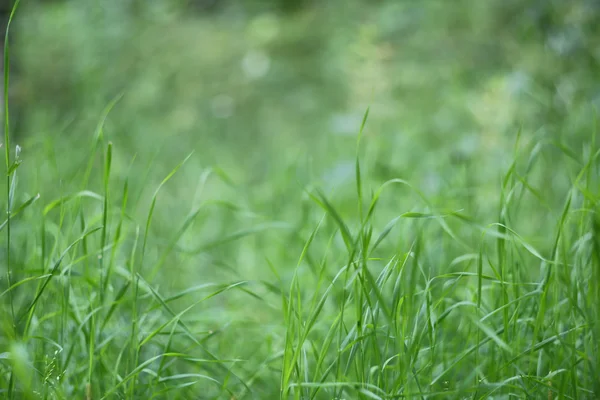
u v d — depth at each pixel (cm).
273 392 187
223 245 322
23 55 566
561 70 414
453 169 358
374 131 462
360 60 503
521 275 187
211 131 558
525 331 170
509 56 488
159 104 592
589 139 350
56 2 666
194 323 216
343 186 369
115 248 171
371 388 147
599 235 175
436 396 153
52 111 517
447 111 467
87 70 570
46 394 143
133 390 160
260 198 391
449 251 241
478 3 567
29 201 156
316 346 196
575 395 147
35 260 200
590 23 426
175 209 383
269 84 613
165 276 269
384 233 153
